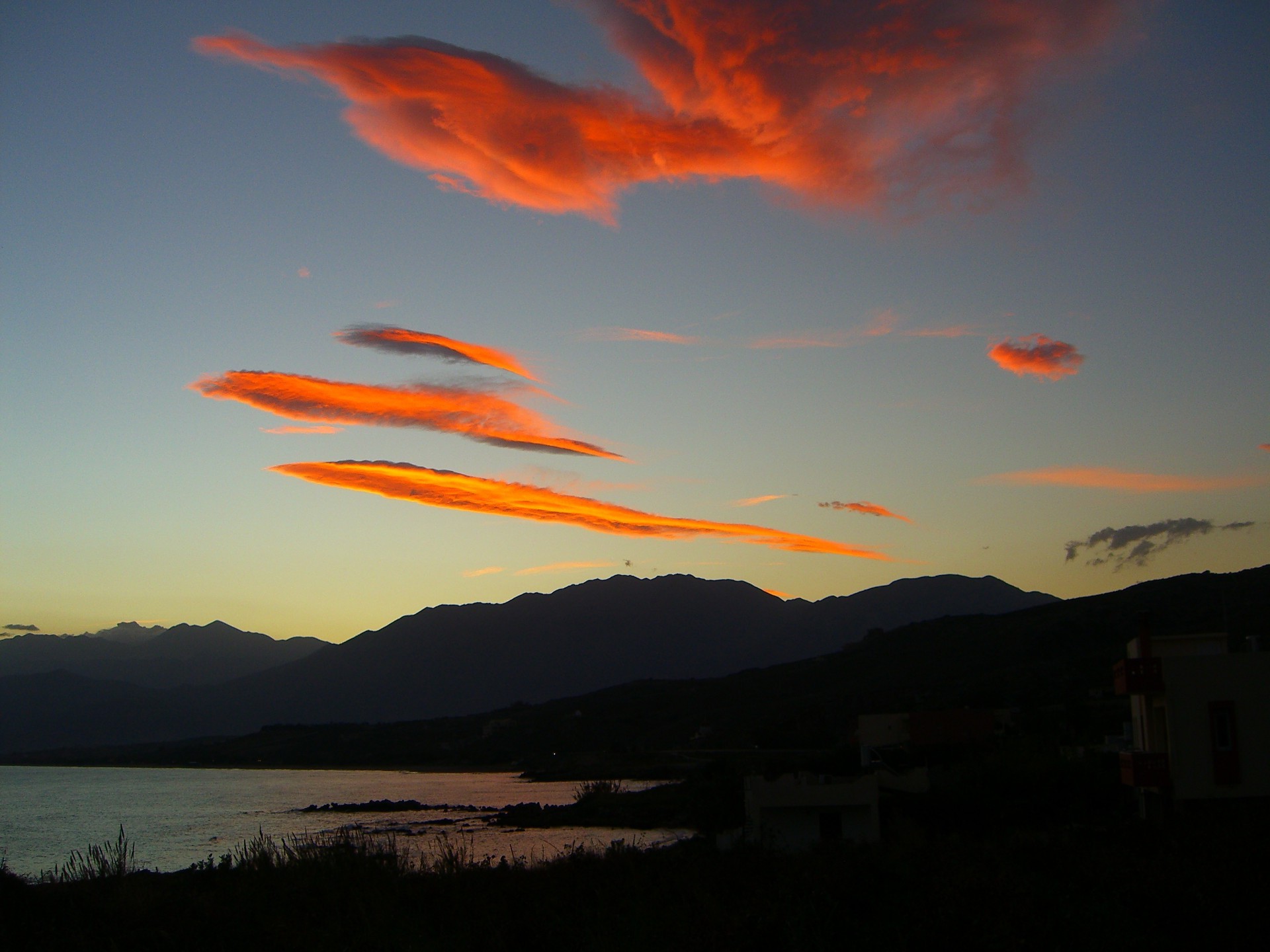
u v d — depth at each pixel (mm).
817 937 14594
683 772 139875
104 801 138750
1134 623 132875
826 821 43625
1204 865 18906
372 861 20562
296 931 15898
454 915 17094
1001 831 38531
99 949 15414
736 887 19188
